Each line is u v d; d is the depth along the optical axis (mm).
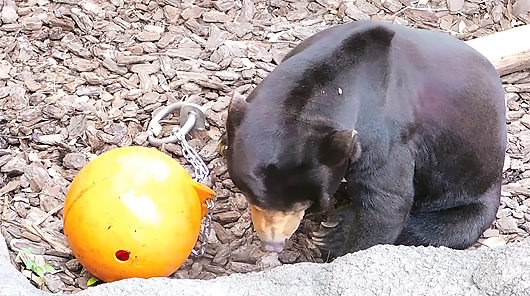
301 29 5828
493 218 4418
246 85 5328
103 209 3527
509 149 5039
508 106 5363
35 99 5043
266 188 3357
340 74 3570
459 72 3945
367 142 3672
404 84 3783
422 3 6188
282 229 3588
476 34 5973
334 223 4328
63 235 4176
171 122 4980
